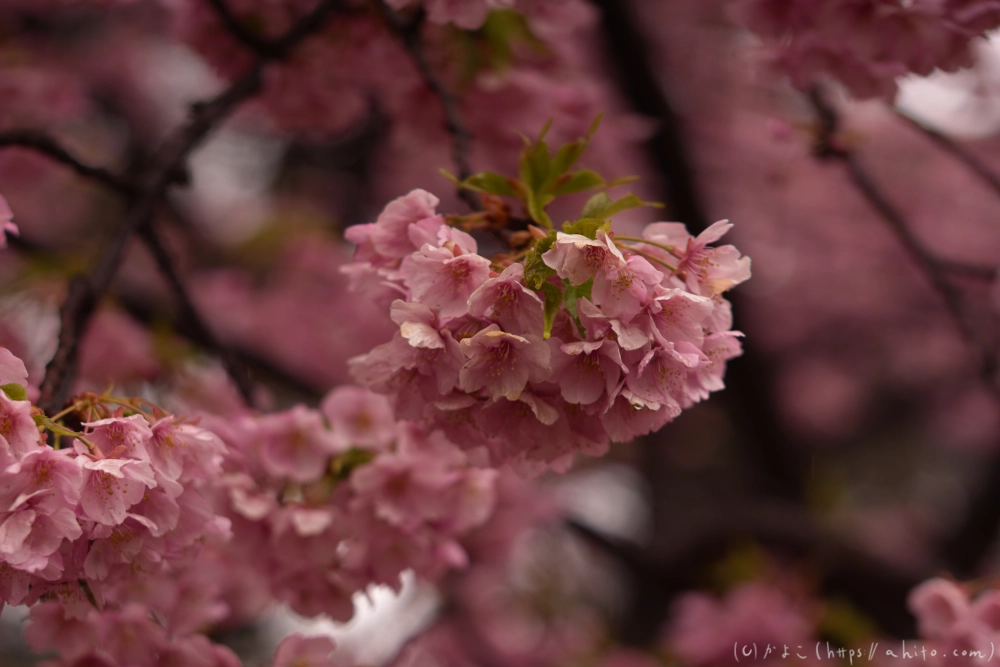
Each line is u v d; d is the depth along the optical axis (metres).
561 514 4.73
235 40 2.75
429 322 1.29
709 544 4.80
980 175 2.70
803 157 3.06
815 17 2.15
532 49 2.58
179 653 1.80
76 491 1.24
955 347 7.92
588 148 3.23
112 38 7.20
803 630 3.72
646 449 7.09
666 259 1.37
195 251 5.69
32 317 2.96
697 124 6.73
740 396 5.77
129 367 3.38
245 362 4.41
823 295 8.02
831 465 7.73
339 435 1.95
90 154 4.47
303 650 1.95
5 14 5.70
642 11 6.18
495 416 1.36
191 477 1.46
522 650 5.74
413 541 1.92
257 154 7.07
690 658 3.80
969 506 6.80
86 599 1.42
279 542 1.86
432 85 2.15
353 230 1.49
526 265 1.23
